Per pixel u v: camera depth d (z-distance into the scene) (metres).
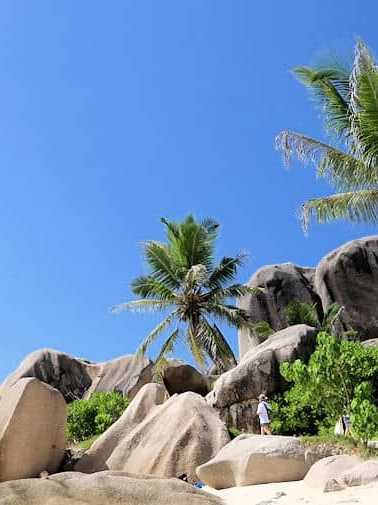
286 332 18.78
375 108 16.91
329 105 18.73
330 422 14.88
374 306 29.88
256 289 27.30
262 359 17.52
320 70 18.61
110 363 30.19
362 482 8.59
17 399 11.95
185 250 27.11
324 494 8.40
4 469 11.37
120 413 18.77
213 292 26.80
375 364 12.23
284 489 9.17
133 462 13.41
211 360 26.48
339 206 18.64
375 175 17.84
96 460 13.70
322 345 12.05
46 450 12.12
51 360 29.56
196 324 26.39
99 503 7.79
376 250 31.06
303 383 11.99
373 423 9.95
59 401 12.60
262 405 15.10
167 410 14.49
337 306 29.31
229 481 10.48
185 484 8.62
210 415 14.05
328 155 18.47
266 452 10.27
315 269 34.22
